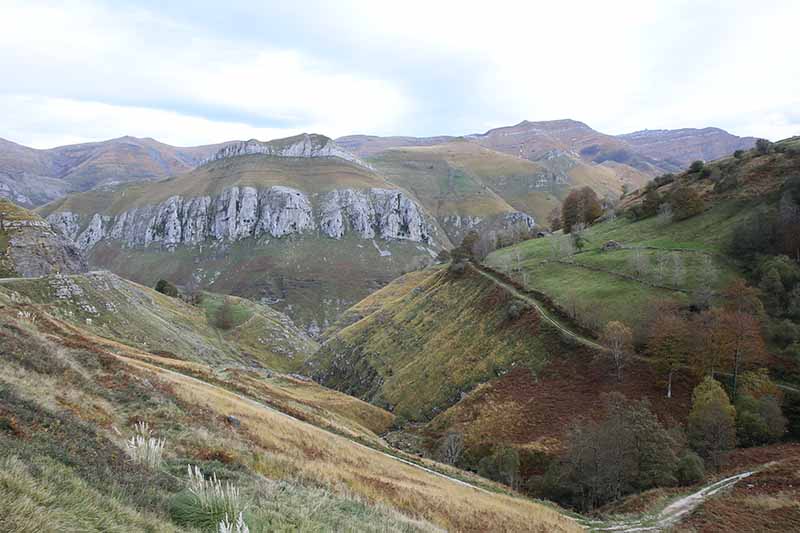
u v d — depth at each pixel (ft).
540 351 231.30
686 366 192.03
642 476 139.13
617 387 192.75
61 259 376.07
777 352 189.37
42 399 50.80
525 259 339.16
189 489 37.22
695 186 357.20
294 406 171.53
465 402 222.28
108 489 32.04
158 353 220.84
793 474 123.75
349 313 566.36
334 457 94.12
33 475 28.04
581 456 144.15
